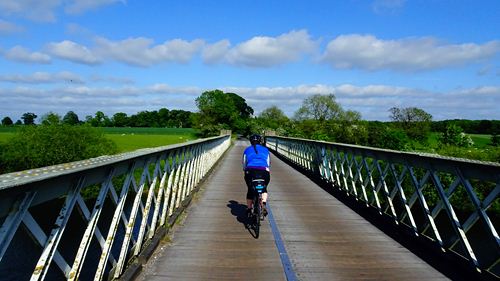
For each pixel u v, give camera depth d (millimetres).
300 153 17375
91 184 3346
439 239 5215
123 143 49594
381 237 6289
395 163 6617
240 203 9031
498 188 3893
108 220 11391
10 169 21500
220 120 80188
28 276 8609
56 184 2734
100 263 3641
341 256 5324
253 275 4594
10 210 2240
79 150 22672
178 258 5152
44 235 2609
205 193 10352
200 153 11680
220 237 6180
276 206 8852
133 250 4824
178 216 7328
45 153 21766
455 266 4789
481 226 10008
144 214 5105
